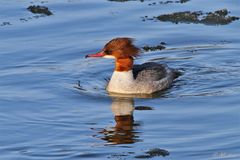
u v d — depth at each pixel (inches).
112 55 732.7
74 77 763.4
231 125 632.4
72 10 922.7
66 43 837.2
